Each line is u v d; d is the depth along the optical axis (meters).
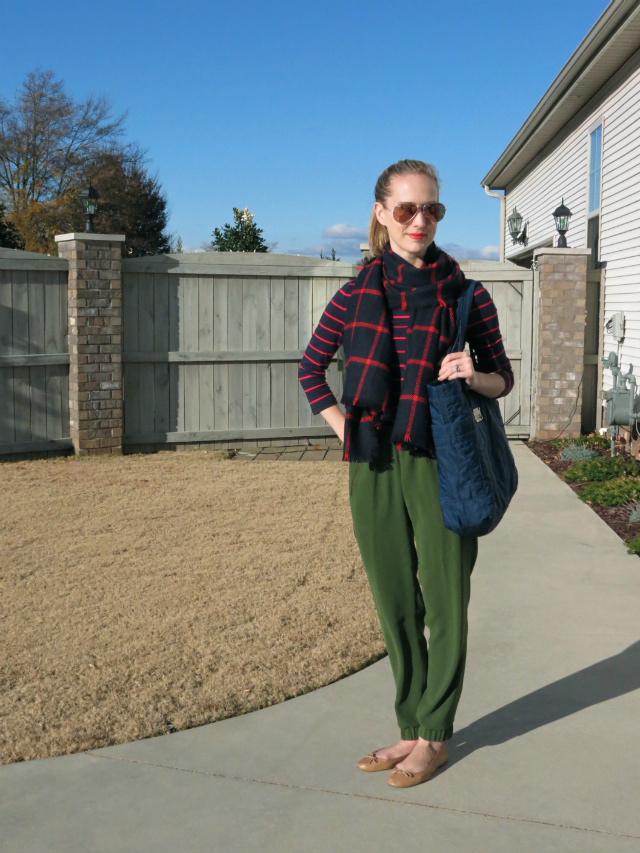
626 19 7.88
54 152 36.12
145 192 40.25
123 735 2.87
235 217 22.77
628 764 2.65
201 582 4.47
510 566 4.86
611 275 9.59
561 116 11.73
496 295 9.46
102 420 8.62
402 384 2.39
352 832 2.30
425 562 2.48
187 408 9.14
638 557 5.00
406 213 2.35
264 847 2.24
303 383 2.68
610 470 7.20
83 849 2.24
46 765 2.68
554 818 2.36
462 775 2.59
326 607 4.09
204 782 2.57
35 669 3.38
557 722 2.94
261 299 9.20
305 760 2.70
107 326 8.51
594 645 3.65
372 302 2.41
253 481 7.32
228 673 3.35
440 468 2.37
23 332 8.25
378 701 3.13
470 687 3.25
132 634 3.74
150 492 6.81
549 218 13.34
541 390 9.41
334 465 8.23
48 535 5.44
